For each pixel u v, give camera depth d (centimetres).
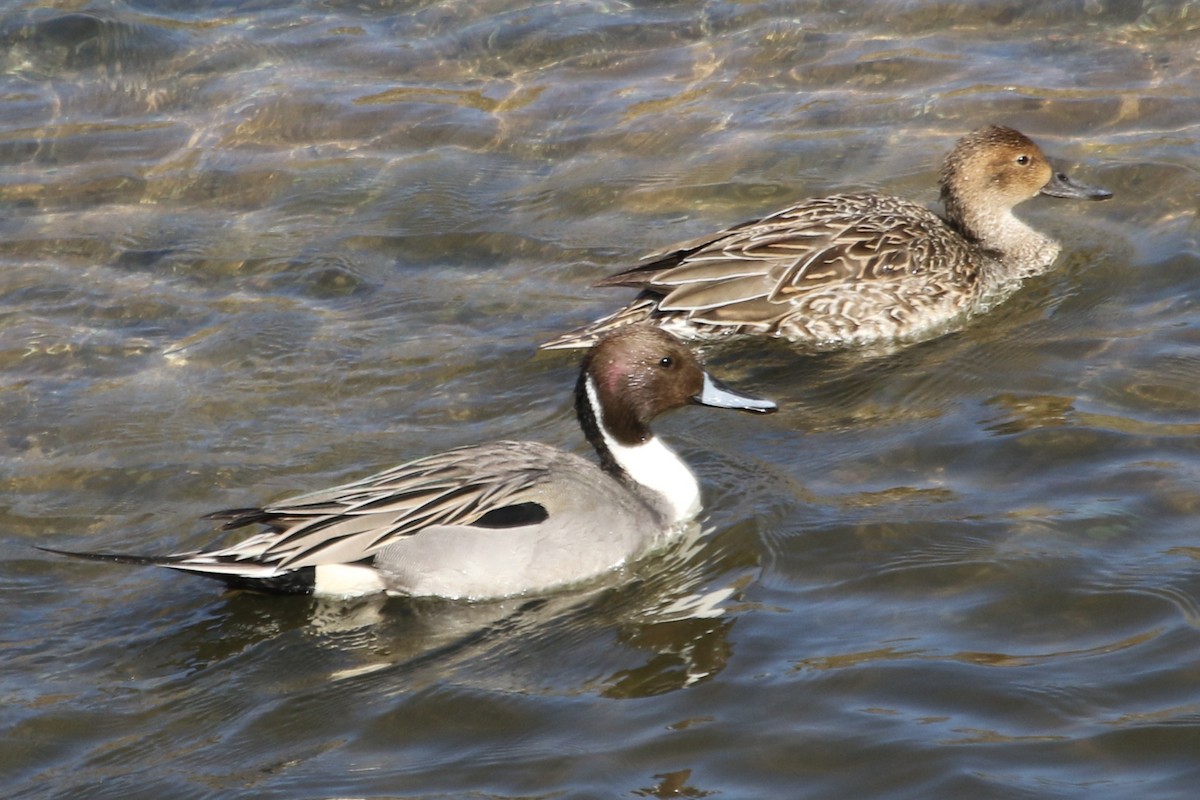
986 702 956
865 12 2080
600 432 1252
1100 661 987
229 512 1141
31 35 2119
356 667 1066
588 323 1539
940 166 1772
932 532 1147
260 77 2038
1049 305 1531
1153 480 1184
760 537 1177
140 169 1872
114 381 1471
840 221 1558
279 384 1455
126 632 1115
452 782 926
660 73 1997
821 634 1047
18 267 1686
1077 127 1809
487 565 1141
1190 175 1686
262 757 970
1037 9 2036
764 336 1529
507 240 1702
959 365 1435
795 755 926
